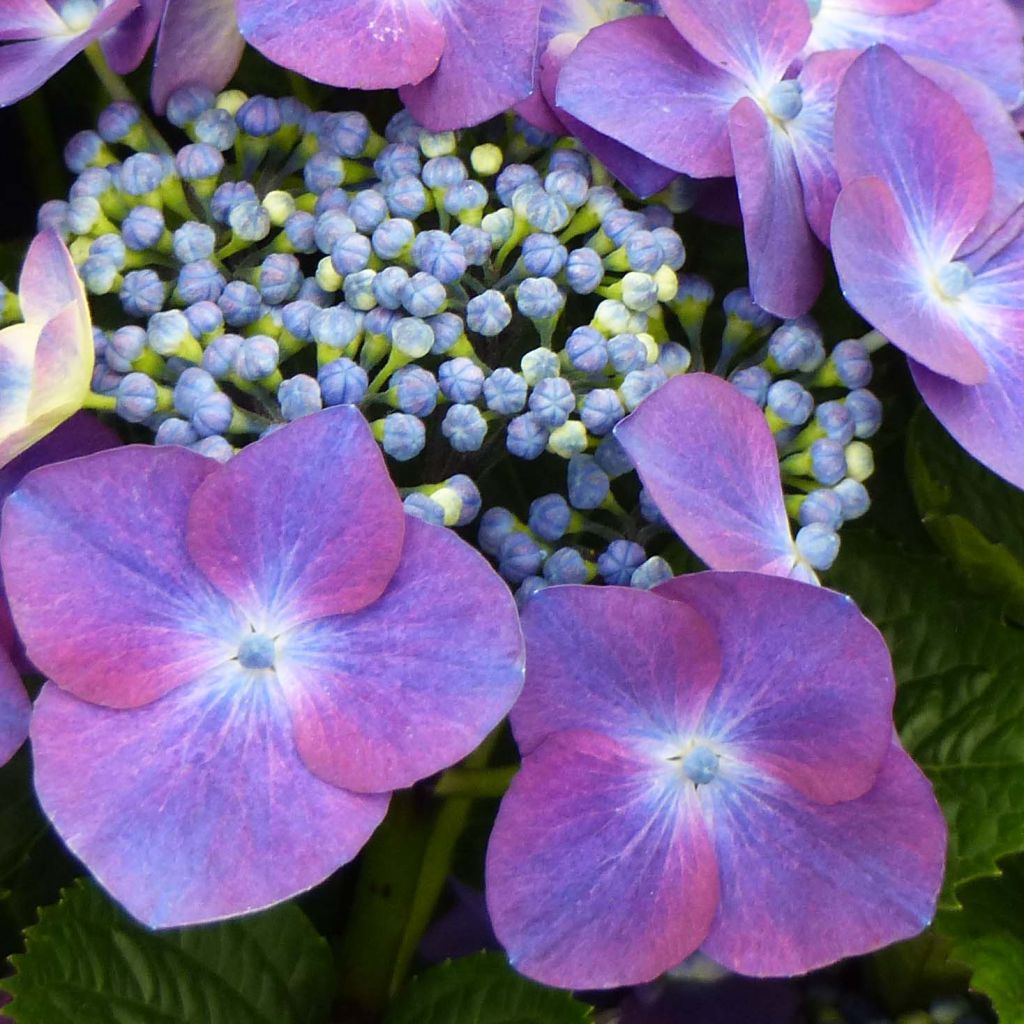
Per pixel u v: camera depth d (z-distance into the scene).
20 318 0.36
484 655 0.32
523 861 0.33
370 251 0.35
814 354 0.36
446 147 0.36
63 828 0.32
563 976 0.33
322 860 0.32
